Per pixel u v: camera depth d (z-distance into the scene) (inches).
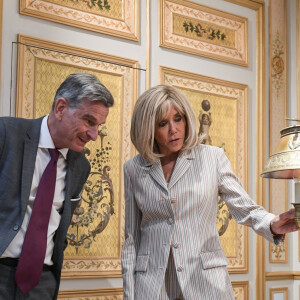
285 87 201.9
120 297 151.3
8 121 91.3
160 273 94.0
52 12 147.2
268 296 188.4
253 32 195.2
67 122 90.4
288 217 85.6
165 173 102.3
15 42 139.3
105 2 158.7
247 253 182.2
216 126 179.9
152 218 99.4
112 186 154.4
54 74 145.9
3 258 87.9
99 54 154.9
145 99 99.6
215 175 99.4
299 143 81.5
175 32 173.5
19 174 89.6
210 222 98.3
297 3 205.0
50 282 92.8
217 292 92.9
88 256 147.1
